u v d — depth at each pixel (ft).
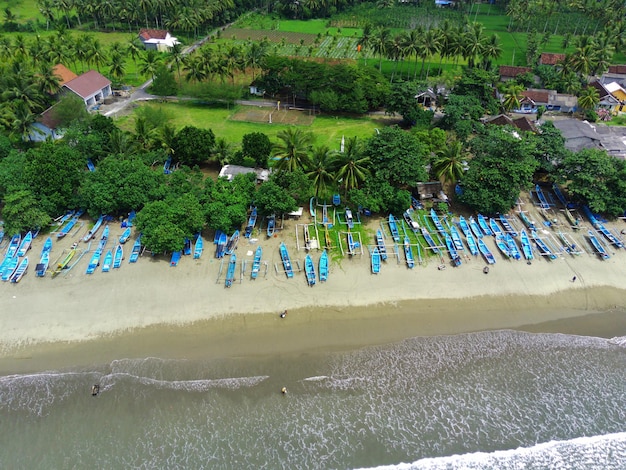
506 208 230.48
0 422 144.56
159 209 203.51
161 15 540.11
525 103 359.25
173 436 142.61
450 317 187.21
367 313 186.80
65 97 306.76
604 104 365.61
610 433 148.15
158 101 370.32
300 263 205.87
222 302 186.50
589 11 517.96
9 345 166.91
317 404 153.28
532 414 153.17
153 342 170.91
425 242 220.23
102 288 188.24
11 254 200.23
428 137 275.59
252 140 260.62
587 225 236.84
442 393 158.71
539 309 193.06
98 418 146.51
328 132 326.65
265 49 386.93
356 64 425.69
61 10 523.29
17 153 239.71
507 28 566.77
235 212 208.64
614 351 175.73
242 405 151.84
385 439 144.25
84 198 218.18
